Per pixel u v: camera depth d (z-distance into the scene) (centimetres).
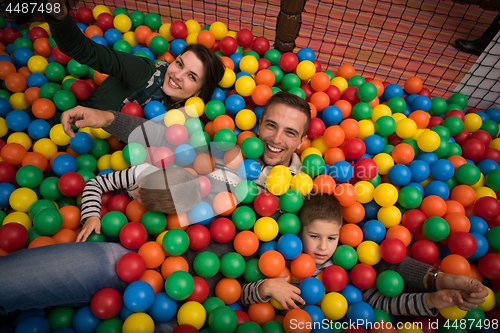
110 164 204
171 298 136
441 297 134
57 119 216
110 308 123
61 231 155
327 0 388
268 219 172
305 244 166
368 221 182
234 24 349
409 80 268
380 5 388
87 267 127
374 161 207
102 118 169
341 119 231
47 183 176
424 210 184
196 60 210
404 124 226
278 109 189
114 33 274
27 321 117
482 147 223
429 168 203
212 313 133
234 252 161
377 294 158
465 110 299
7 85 227
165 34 285
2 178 178
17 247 142
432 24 378
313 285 146
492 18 382
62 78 247
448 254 171
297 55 272
